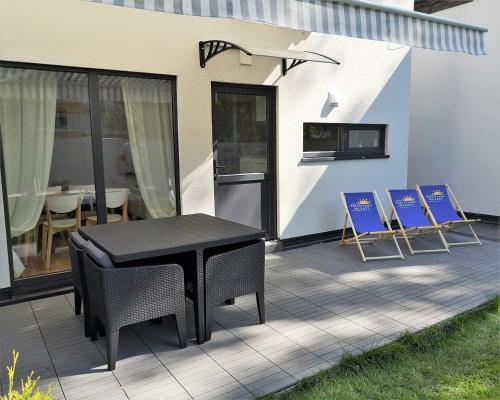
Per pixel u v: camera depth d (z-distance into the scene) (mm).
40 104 4352
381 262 5527
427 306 4008
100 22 4398
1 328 3672
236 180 5742
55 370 2979
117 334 2949
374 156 7184
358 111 6828
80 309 3932
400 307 3994
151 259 3682
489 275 4926
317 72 6227
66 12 4195
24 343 3389
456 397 2588
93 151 4656
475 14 7812
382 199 7434
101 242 3236
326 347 3234
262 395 2637
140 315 3021
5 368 3002
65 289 4531
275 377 2836
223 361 3062
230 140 5691
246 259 3500
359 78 6746
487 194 7953
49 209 4543
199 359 3098
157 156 5148
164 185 5242
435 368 2914
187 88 5074
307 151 6480
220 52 4895
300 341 3344
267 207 6145
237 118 5711
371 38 4066
